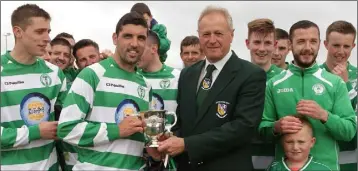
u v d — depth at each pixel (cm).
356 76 450
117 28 324
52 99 344
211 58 324
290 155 341
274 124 346
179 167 338
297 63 360
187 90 337
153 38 455
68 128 306
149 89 350
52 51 504
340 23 411
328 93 349
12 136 312
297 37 350
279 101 361
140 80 340
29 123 329
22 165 326
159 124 314
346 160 420
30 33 325
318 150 345
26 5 332
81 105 311
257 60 429
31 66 338
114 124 318
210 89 321
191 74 344
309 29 347
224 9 325
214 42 317
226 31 319
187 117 328
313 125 346
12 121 324
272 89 368
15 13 329
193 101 329
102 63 327
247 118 307
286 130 333
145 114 316
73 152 372
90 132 305
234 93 315
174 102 457
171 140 304
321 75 356
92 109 319
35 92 334
